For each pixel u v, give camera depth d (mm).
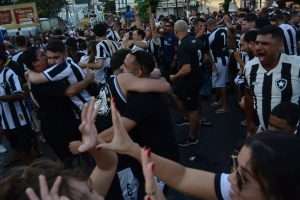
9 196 1203
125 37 8914
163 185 2707
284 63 3439
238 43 8016
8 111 5438
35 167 1312
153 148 3092
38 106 4418
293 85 3418
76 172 1341
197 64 5992
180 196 4250
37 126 5977
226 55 7613
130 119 2996
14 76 5312
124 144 1808
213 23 10406
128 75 3090
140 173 3041
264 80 3521
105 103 3088
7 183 1224
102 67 6762
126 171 3000
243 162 1243
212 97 8758
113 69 3502
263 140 1212
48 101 4262
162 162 1911
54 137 4328
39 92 4242
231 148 5875
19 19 16031
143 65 3047
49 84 4180
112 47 6918
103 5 43375
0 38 8250
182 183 1882
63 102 4246
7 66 5344
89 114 1843
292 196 1144
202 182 1852
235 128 6770
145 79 3055
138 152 1800
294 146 1171
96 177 1871
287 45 5898
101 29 7117
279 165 1149
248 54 5348
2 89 5324
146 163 1471
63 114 4293
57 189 1212
